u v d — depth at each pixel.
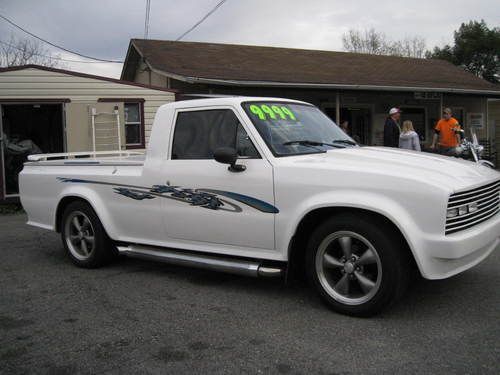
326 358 3.36
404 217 3.69
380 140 18.94
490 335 3.63
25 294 4.94
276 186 4.24
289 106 5.09
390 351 3.42
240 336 3.76
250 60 17.56
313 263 4.18
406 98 19.44
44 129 14.20
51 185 6.05
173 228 4.98
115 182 5.40
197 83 13.98
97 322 4.14
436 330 3.74
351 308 4.00
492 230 4.07
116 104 12.65
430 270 3.68
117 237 5.52
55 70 12.11
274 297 4.60
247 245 4.49
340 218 3.98
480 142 20.80
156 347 3.63
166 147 5.05
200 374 3.22
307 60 19.08
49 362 3.45
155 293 4.84
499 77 37.25
